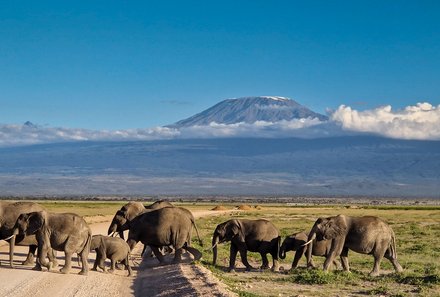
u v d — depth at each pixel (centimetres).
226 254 4100
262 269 3422
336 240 3212
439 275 2920
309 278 2898
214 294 2253
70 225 2933
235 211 13812
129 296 2383
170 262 3472
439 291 2661
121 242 3097
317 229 3212
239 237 3403
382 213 12588
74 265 3238
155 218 3466
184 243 3522
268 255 4131
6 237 3097
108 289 2517
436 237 5847
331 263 3344
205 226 7375
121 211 3603
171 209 3503
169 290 2431
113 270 3089
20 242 3062
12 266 3033
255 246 3412
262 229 3416
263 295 2495
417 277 2950
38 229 2944
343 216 3238
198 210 14900
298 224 7825
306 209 15650
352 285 2823
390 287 2780
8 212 3091
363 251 3198
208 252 4156
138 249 4362
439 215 11444
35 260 3316
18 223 2972
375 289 2645
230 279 2956
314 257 4031
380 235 3203
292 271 3259
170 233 3459
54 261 3033
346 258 3291
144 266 3422
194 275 2767
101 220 7856
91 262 3431
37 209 3153
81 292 2402
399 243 5128
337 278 2948
